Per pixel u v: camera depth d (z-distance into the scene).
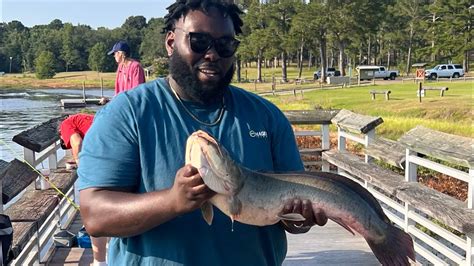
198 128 2.11
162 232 2.02
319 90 46.47
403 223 5.82
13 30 126.38
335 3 61.66
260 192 1.94
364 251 5.88
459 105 26.33
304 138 14.15
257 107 2.28
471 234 4.07
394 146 6.49
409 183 5.57
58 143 7.58
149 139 2.04
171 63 2.12
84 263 5.54
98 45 108.00
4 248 3.44
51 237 6.18
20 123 29.08
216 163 1.75
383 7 63.19
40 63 97.75
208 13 2.07
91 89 76.25
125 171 2.00
